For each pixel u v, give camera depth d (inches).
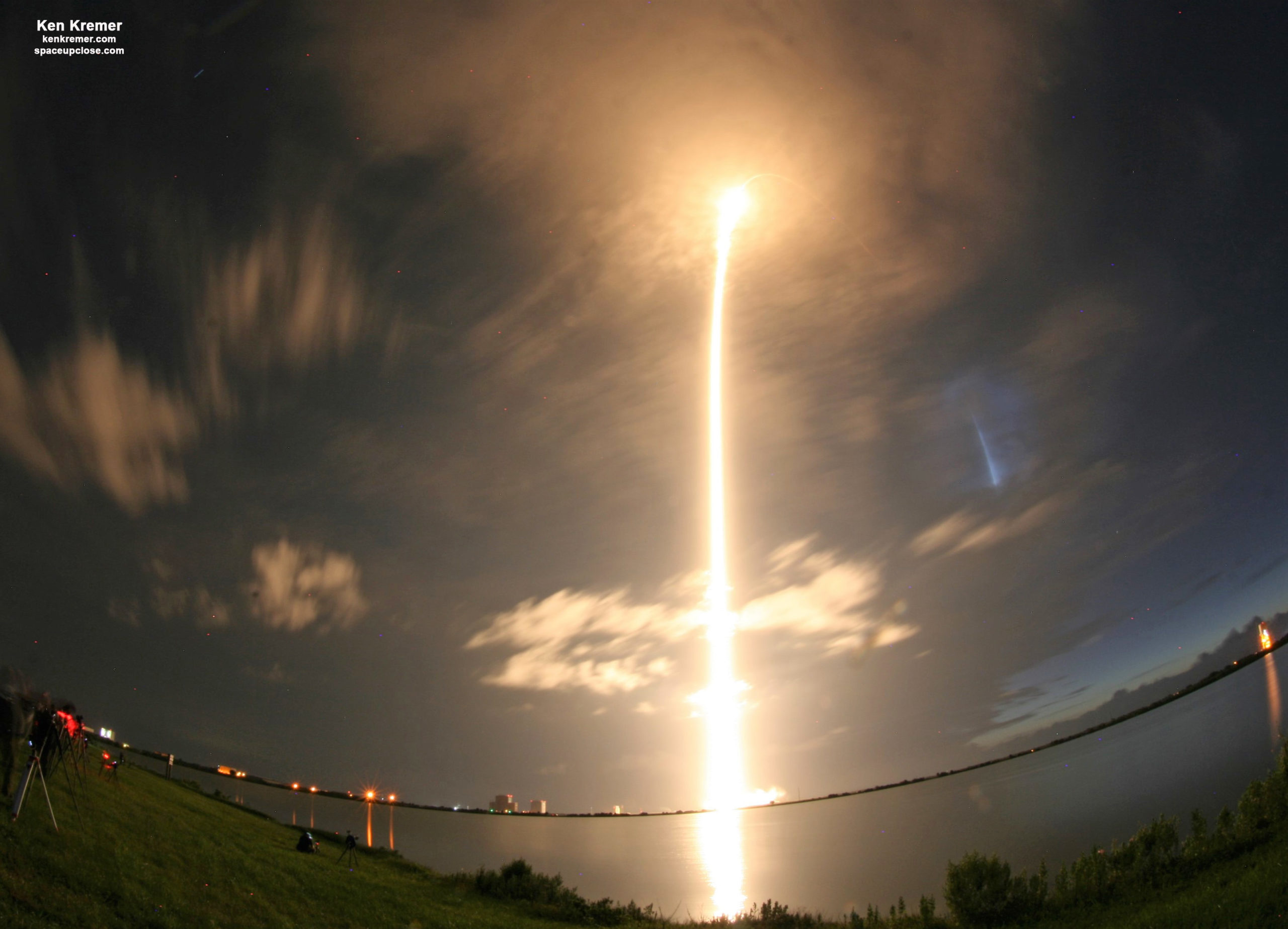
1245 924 444.1
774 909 1018.1
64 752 555.8
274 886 722.2
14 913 384.2
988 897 717.3
